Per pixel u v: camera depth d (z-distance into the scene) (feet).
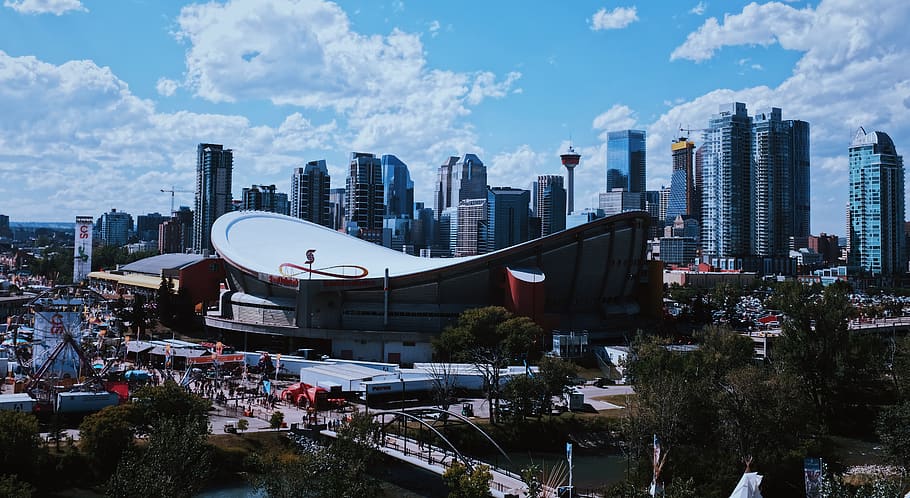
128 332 655.35
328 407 426.51
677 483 256.52
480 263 594.24
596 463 368.89
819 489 189.16
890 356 552.82
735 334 507.30
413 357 565.94
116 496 237.86
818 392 483.10
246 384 489.67
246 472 329.31
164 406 341.00
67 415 374.02
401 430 385.09
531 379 407.44
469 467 298.56
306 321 593.42
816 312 477.36
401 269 632.79
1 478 278.05
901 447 323.37
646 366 410.11
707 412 319.27
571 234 620.49
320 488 242.99
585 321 643.86
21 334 568.41
